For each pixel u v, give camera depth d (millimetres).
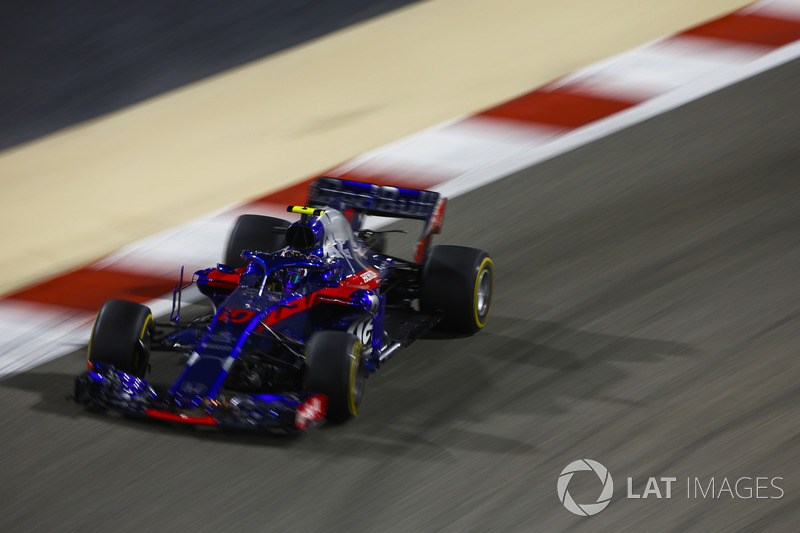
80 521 19578
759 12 49031
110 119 49875
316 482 20531
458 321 26922
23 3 68188
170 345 23656
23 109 53500
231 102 48844
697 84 43250
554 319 28062
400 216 28578
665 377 24547
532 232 33719
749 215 33219
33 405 23984
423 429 22531
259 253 24031
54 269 33375
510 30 52250
